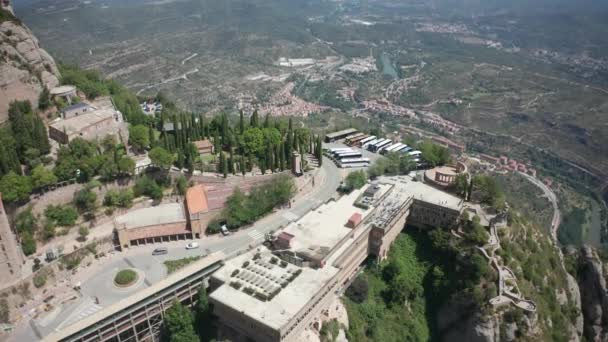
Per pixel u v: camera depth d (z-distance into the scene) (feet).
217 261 546.67
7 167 567.18
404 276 604.90
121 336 495.41
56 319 485.97
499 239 600.39
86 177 612.70
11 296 490.90
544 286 597.93
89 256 567.59
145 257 581.53
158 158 647.97
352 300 572.10
